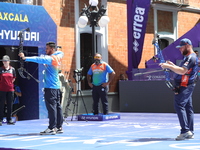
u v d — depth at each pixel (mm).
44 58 8055
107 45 16500
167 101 15305
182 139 7164
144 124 10922
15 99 12914
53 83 8234
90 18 13086
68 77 15062
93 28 13102
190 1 19797
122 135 8211
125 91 16109
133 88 15945
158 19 18469
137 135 8188
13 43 12641
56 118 8422
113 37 16781
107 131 9086
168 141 7023
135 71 16062
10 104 11477
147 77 15781
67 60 15070
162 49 18938
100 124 10961
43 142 7113
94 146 6477
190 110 7391
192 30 17375
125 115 14328
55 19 14750
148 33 18031
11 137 8109
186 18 19750
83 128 9828
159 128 9734
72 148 6281
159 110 15453
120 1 17078
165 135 8125
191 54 7137
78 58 15406
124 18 17188
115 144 6691
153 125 10609
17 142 7199
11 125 11164
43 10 13398
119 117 12828
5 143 7098
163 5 18422
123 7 17172
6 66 11500
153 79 15648
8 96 11438
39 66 13289
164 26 18703
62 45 14930
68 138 7699
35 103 13406
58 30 14820
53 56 8219
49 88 8203
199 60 14914
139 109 15836
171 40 19078
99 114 12492
